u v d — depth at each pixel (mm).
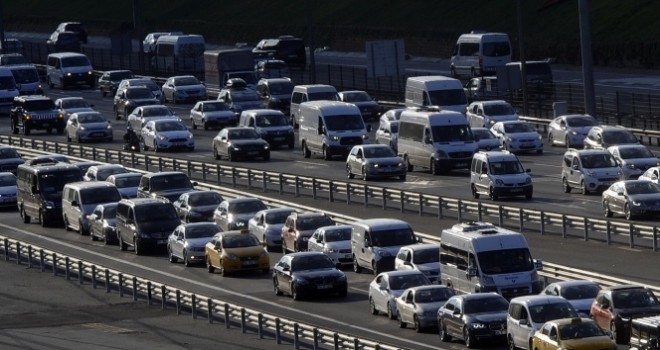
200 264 156375
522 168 181125
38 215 189375
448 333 112875
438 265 133625
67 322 131000
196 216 176000
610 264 138625
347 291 137250
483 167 181625
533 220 159875
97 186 184125
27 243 169000
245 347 115312
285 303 133875
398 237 143625
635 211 159125
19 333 127062
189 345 117312
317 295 134250
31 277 154875
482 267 124125
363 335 117188
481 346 109875
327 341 109438
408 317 119062
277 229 162750
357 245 146500
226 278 148625
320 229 151750
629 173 184500
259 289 141750
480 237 125562
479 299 112062
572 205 174500
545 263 129375
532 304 106562
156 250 166125
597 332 101312
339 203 185500
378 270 141875
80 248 171250
